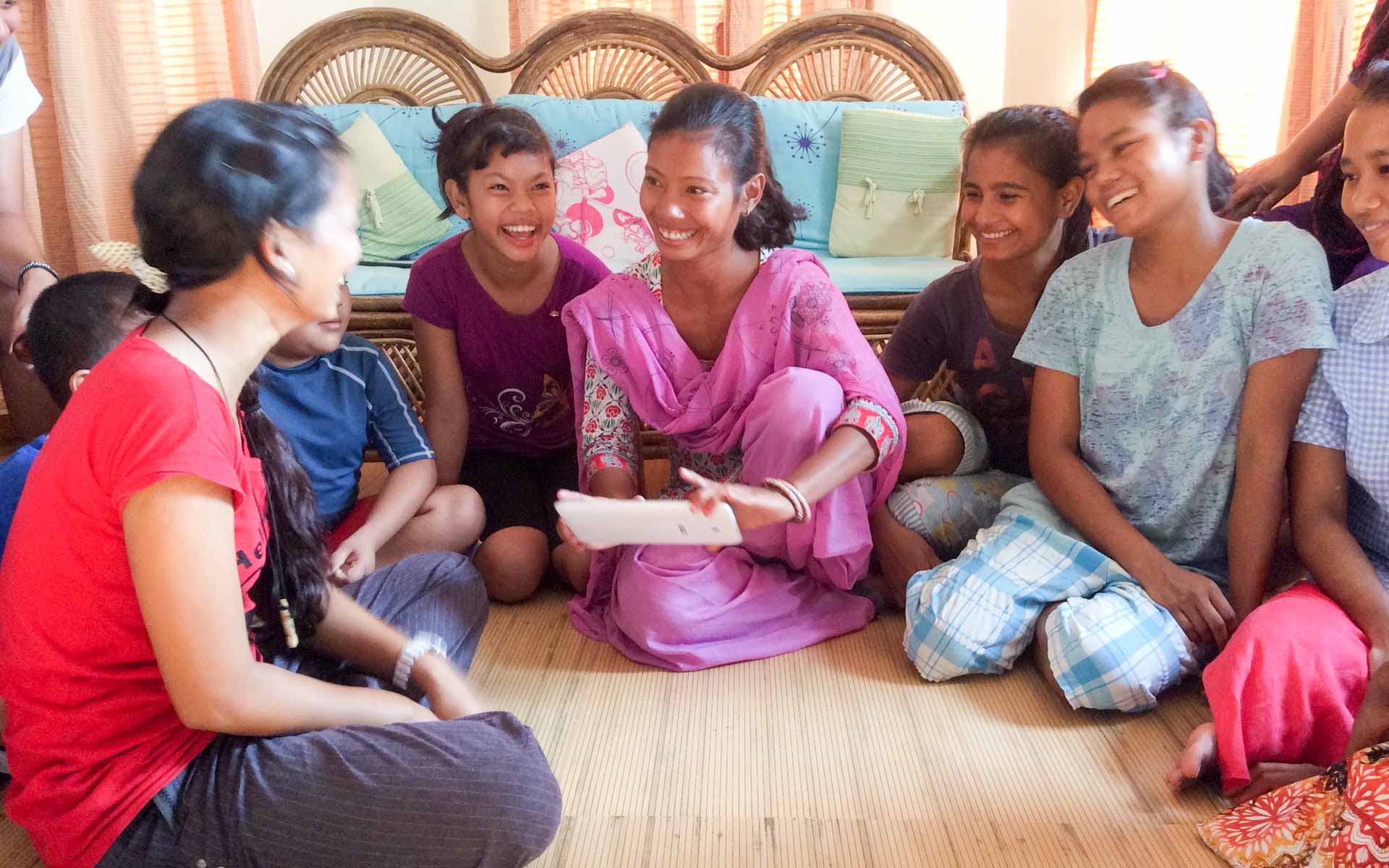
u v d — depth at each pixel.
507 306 1.93
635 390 1.69
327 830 1.04
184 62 3.16
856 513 1.63
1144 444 1.60
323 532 1.35
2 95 2.07
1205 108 1.51
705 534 1.29
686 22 3.24
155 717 1.03
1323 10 2.74
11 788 1.06
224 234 0.93
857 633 1.72
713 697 1.53
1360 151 1.32
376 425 1.80
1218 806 1.28
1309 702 1.28
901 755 1.38
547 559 1.86
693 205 1.51
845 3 3.27
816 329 1.61
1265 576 1.51
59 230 3.02
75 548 0.96
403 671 1.25
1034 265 1.81
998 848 1.21
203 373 0.98
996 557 1.59
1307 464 1.46
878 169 2.79
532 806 1.08
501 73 3.40
